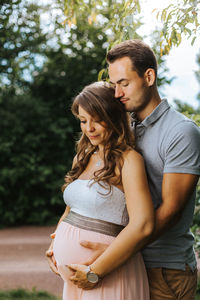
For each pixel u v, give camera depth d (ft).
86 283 5.50
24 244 22.36
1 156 29.32
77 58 30.37
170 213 5.67
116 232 5.79
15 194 29.71
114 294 5.64
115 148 5.87
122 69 5.90
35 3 11.76
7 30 12.20
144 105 6.12
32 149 30.01
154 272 6.29
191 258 6.42
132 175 5.54
